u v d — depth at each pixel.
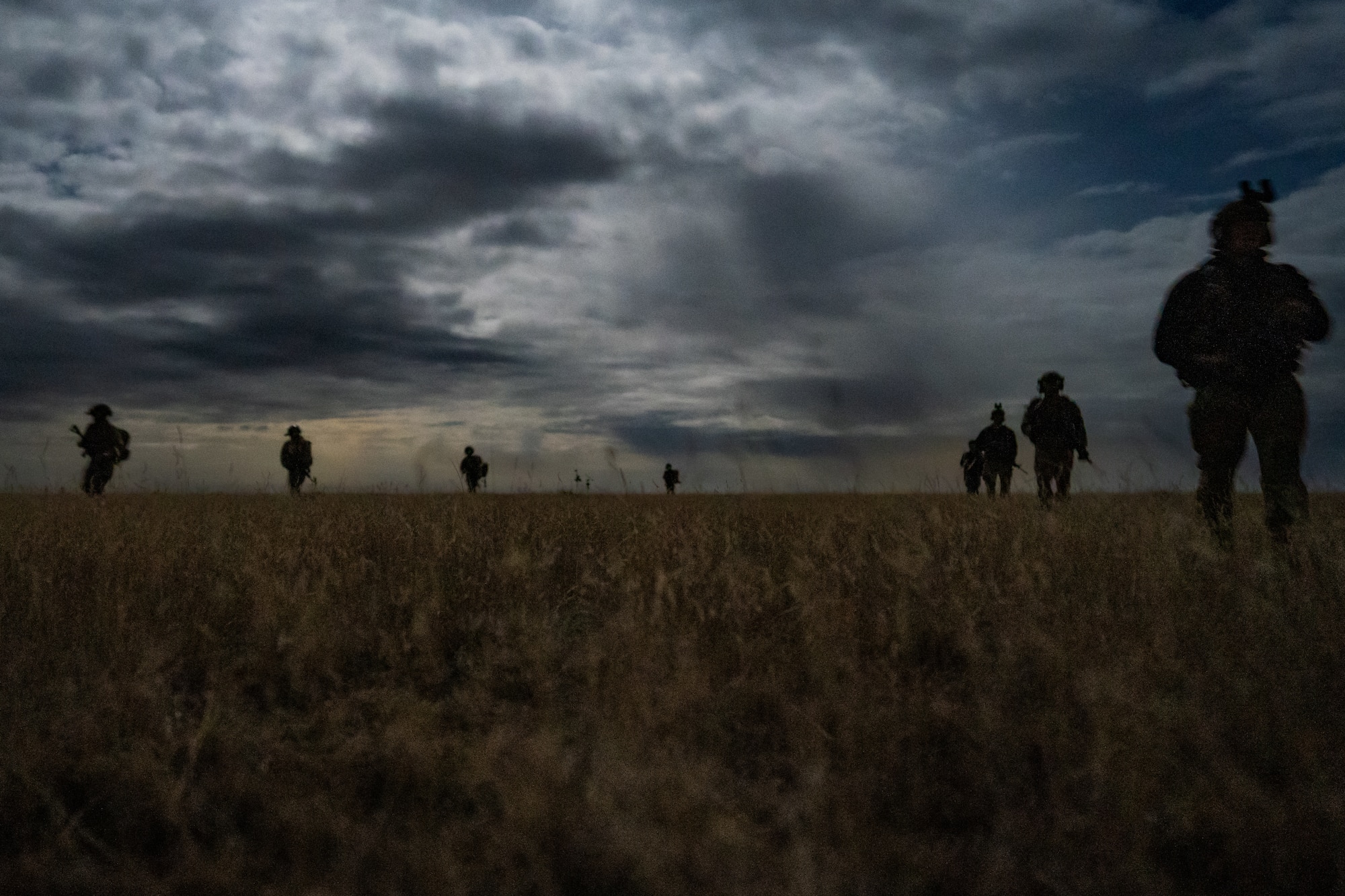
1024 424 10.18
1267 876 1.91
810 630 3.36
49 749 2.43
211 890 1.84
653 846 1.79
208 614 3.77
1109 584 3.97
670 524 5.65
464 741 2.54
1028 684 2.85
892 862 1.88
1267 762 2.32
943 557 4.60
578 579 4.50
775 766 2.40
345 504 7.44
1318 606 3.47
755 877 1.78
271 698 3.01
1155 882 1.86
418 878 1.82
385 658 3.45
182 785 2.20
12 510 6.57
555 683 2.98
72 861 1.96
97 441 12.49
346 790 2.27
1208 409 5.32
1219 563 4.07
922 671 3.07
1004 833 2.00
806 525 5.85
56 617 3.60
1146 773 2.20
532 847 1.84
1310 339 5.10
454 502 6.95
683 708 2.57
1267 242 5.40
